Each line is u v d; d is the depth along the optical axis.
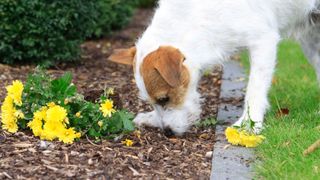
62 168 1.99
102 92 2.46
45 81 2.33
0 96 2.63
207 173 2.02
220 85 3.01
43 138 2.16
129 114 2.27
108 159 2.05
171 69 2.10
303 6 2.42
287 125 2.30
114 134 2.23
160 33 2.23
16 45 3.12
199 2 2.26
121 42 4.04
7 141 2.14
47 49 3.17
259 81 2.32
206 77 3.18
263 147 2.17
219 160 2.10
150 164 2.05
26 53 3.14
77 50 3.30
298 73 3.21
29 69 3.11
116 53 2.30
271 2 2.35
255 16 2.30
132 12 4.70
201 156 2.14
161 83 2.18
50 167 1.99
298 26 2.50
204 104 2.71
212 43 2.28
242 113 2.55
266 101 2.34
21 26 3.06
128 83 2.96
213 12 2.26
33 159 2.03
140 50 2.21
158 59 2.12
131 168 2.01
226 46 2.30
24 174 1.94
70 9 3.12
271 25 2.35
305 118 2.41
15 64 3.17
